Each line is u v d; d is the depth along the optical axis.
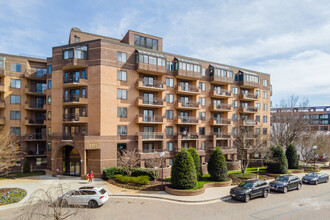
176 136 34.94
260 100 47.66
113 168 27.94
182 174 21.69
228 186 24.75
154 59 32.53
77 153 29.78
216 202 19.56
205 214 16.77
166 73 34.97
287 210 17.88
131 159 27.44
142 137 31.84
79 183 25.31
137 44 36.88
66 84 29.39
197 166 27.48
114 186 24.14
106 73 29.94
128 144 31.02
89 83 29.73
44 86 40.16
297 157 36.06
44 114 40.38
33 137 38.12
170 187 22.25
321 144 41.12
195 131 37.47
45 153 38.44
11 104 37.31
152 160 28.89
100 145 28.52
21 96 38.09
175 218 15.94
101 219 15.60
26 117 37.91
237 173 31.17
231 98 42.41
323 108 86.31
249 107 44.22
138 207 18.05
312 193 22.92
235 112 43.12
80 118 29.09
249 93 44.69
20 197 19.56
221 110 39.41
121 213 16.75
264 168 37.00
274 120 49.06
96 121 29.27
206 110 39.22
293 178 24.31
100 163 28.33
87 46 30.36
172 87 35.62
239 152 33.81
